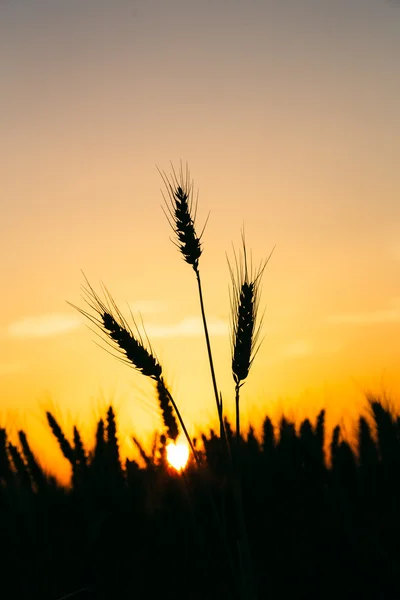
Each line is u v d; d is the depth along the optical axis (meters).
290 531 1.28
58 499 1.42
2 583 1.33
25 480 1.44
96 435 1.46
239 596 1.16
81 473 1.43
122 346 1.18
